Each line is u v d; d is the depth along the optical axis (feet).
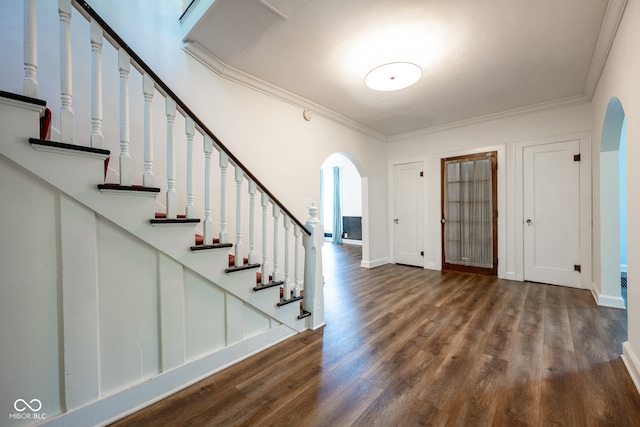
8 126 3.51
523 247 12.58
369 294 10.97
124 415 4.53
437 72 9.13
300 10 6.39
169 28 7.81
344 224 27.86
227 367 5.96
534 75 9.36
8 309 3.65
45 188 3.87
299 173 11.59
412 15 6.50
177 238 5.15
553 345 6.64
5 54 5.64
